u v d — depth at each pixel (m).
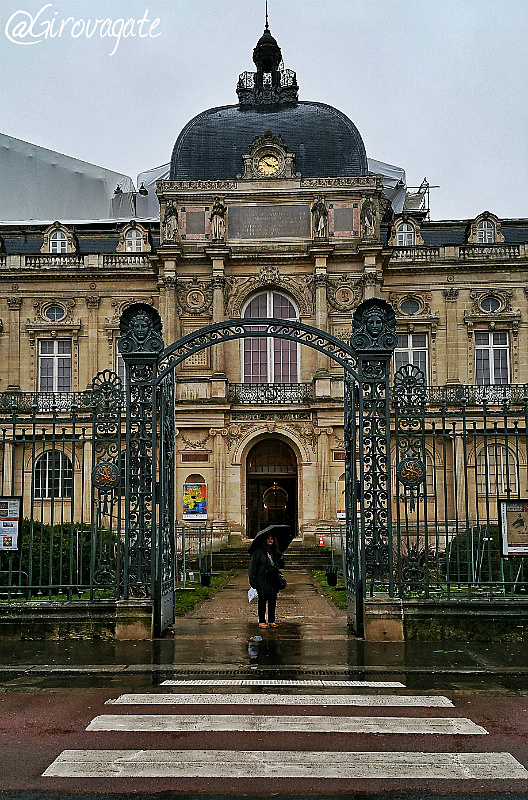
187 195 40.94
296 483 41.12
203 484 39.06
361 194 40.53
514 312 41.22
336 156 42.41
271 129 43.34
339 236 40.47
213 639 14.14
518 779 7.29
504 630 13.84
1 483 14.58
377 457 14.48
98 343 41.88
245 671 11.59
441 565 22.41
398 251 41.84
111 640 13.95
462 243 43.06
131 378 14.67
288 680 11.04
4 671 11.56
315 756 7.84
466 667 11.75
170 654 12.79
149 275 41.62
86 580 17.94
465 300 41.59
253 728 8.73
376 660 12.29
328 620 17.02
